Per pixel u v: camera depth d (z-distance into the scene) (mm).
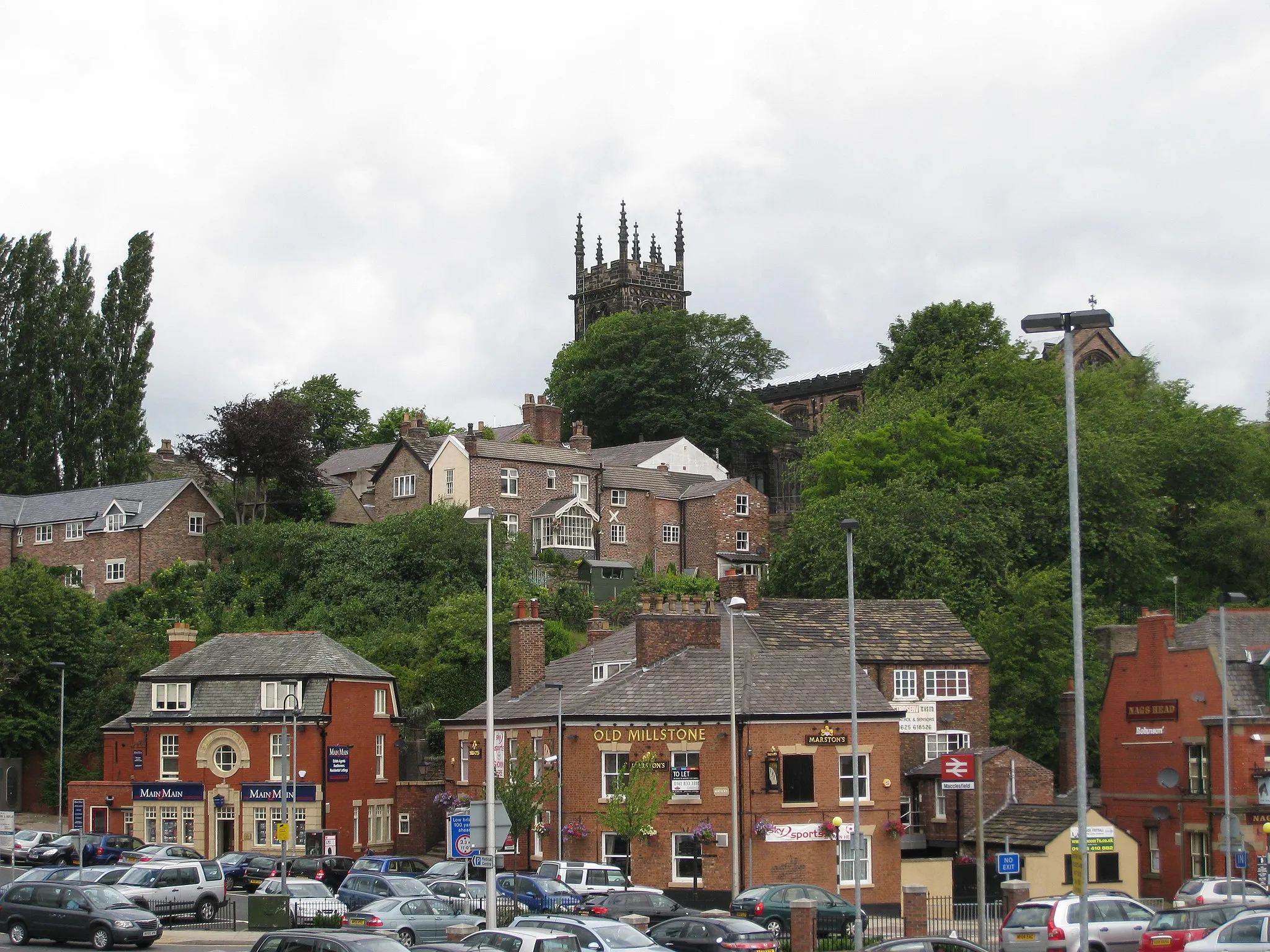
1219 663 65062
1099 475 95188
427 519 104312
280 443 116875
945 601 85188
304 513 120312
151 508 111812
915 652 72812
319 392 165000
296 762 75562
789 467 139375
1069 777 74625
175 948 47625
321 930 35656
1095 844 63531
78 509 115500
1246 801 63000
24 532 116875
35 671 93000
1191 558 103062
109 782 81062
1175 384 121375
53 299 132375
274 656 79688
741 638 70562
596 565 115062
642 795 59906
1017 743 81062
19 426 130125
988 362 114000
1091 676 81500
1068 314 35812
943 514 90688
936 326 124938
